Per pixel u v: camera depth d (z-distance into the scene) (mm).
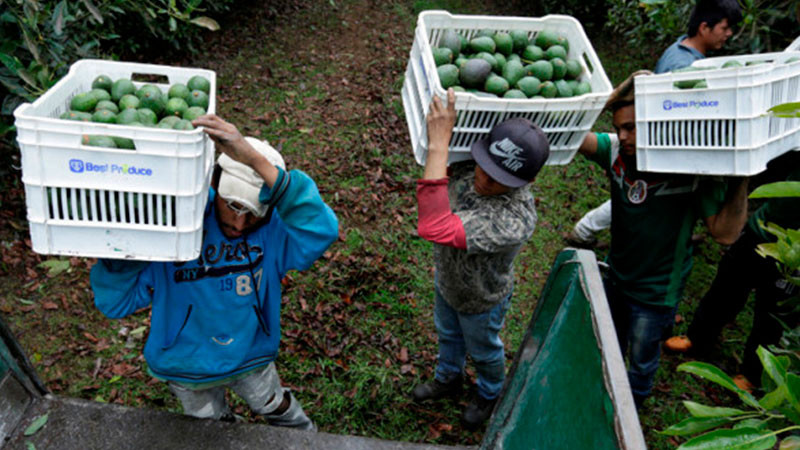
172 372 2303
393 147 5648
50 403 2480
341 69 6930
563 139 2367
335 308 3959
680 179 2627
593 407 1291
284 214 2049
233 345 2268
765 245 1561
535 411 1724
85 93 1924
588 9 7711
